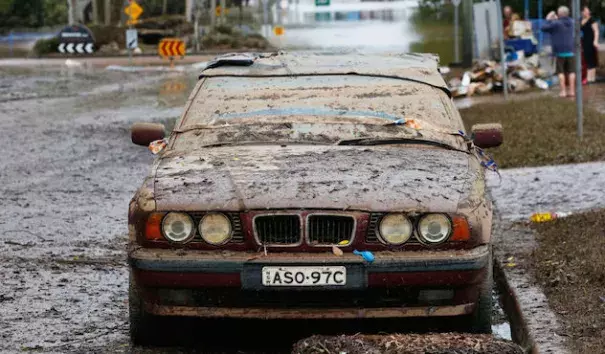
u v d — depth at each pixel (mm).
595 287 7184
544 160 13773
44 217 11102
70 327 7031
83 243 9812
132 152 16453
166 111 22953
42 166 14938
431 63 8406
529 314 6723
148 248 6105
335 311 6086
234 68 8195
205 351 6582
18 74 36281
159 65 41781
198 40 52375
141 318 6461
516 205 11031
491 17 26938
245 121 7395
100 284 8289
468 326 6316
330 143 7133
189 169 6602
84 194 12609
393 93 7738
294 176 6367
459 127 7484
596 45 24312
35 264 8906
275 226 6027
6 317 7250
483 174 6832
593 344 5965
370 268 5934
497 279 8336
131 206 6383
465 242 6047
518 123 16641
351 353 5559
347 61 8383
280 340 6863
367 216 6000
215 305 6121
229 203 6043
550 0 39812
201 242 6047
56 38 49969
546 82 24688
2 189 12922
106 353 6449
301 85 7844
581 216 9641
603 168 12898
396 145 7156
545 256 8180
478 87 23906
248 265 5941
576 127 15844
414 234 6023
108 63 43594
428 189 6211
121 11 58312
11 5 69688
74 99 26328
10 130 19438
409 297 6066
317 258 5934
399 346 5629
